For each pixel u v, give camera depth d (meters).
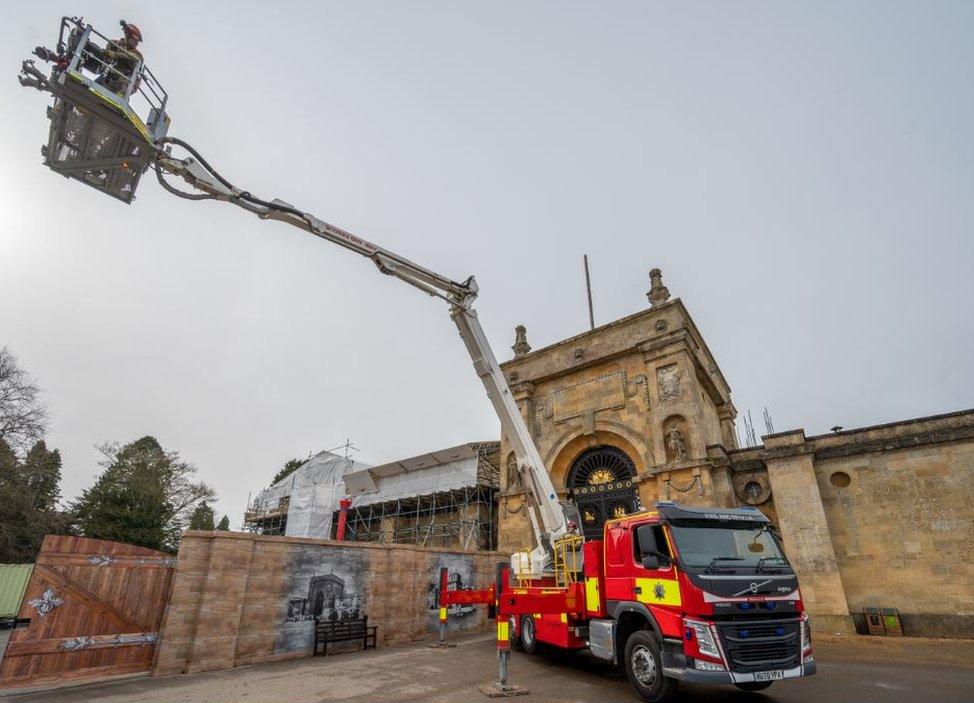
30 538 30.52
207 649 10.70
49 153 8.32
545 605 9.66
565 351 24.64
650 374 21.38
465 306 14.45
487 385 14.60
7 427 31.73
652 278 23.48
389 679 9.82
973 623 14.39
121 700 8.22
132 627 10.34
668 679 7.77
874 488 16.75
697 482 18.72
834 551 16.52
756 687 8.75
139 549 10.77
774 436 18.48
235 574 11.53
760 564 8.31
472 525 31.12
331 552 13.92
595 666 11.18
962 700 7.68
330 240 12.39
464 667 11.01
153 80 8.95
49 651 9.27
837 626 15.26
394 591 15.17
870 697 8.05
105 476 39.97
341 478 42.66
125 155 8.75
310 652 12.70
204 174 10.17
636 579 8.79
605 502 21.41
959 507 15.41
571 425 23.22
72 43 7.87
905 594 15.47
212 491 45.25
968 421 15.88
